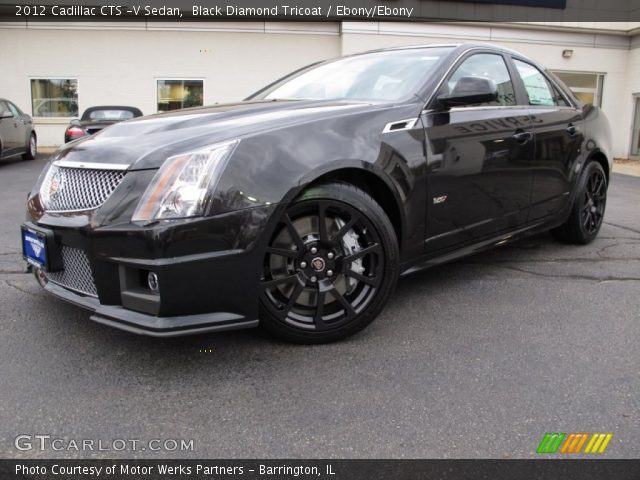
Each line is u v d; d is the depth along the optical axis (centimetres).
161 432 213
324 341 285
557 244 501
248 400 235
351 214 277
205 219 237
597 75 1625
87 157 264
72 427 215
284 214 259
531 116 400
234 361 268
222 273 243
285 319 273
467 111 345
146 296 239
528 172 393
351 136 280
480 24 1522
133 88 1598
